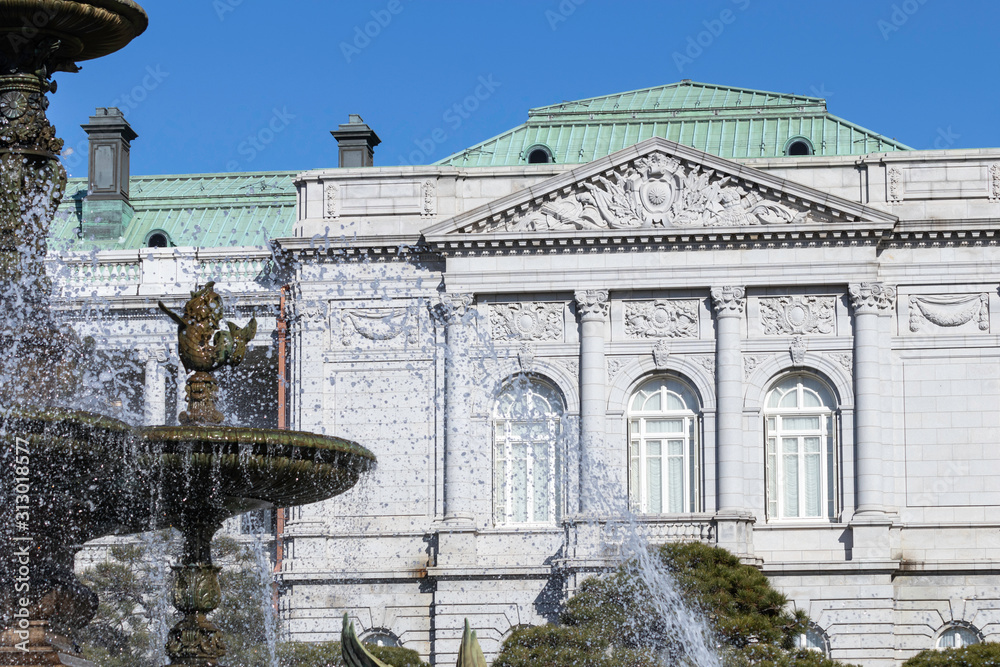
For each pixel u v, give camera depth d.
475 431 61.97
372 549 61.72
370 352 63.16
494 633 59.97
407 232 63.84
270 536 62.91
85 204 72.94
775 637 48.41
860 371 61.12
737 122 69.75
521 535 61.06
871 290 61.50
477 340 62.75
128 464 25.97
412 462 62.31
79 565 55.03
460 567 60.25
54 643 25.44
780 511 61.56
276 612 57.94
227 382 66.81
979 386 61.34
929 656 49.34
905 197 62.31
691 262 62.34
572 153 69.44
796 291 62.25
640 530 59.97
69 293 61.78
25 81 27.14
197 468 26.44
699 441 61.78
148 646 50.84
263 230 65.44
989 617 59.50
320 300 63.66
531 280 62.66
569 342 62.66
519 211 63.00
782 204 62.25
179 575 28.05
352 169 64.56
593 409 61.72
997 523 60.44
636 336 62.53
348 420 62.88
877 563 59.25
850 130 68.31
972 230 61.50
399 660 50.38
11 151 26.77
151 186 76.31
